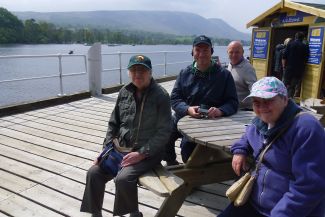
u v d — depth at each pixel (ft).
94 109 22.99
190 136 8.56
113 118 9.41
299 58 26.91
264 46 32.68
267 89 5.93
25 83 49.26
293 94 28.35
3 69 46.55
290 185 5.82
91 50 26.63
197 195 10.82
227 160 10.48
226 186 11.46
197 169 9.92
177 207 8.81
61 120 19.99
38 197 10.67
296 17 28.32
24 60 69.82
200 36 10.64
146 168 8.30
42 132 17.51
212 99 10.96
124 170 8.13
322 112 14.80
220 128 9.29
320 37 25.38
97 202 8.66
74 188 11.29
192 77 11.17
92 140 16.25
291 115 5.96
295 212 5.58
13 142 15.88
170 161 12.23
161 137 8.54
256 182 6.45
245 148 7.23
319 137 5.59
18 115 21.03
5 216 9.62
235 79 12.94
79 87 45.83
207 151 9.89
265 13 31.53
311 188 5.47
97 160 8.81
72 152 14.61
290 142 5.87
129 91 8.90
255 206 6.51
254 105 6.24
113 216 9.01
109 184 11.50
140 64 8.32
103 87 28.78
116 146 8.96
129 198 8.03
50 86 46.52
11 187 11.32
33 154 14.33
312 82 26.55
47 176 12.19
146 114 8.68
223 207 10.10
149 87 8.73
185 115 10.87
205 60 10.67
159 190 7.29
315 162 5.51
